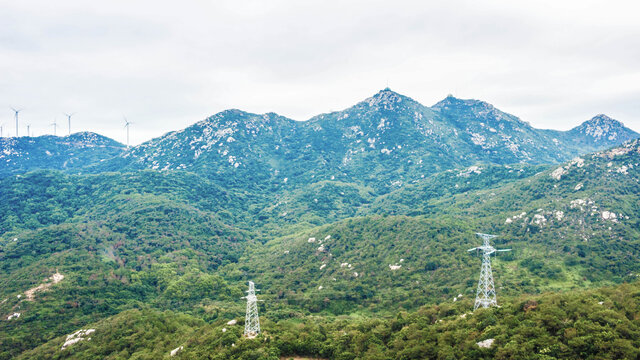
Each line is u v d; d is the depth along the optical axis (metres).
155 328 169.00
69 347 160.12
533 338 105.06
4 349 169.25
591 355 94.31
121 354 151.50
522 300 135.12
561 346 98.12
